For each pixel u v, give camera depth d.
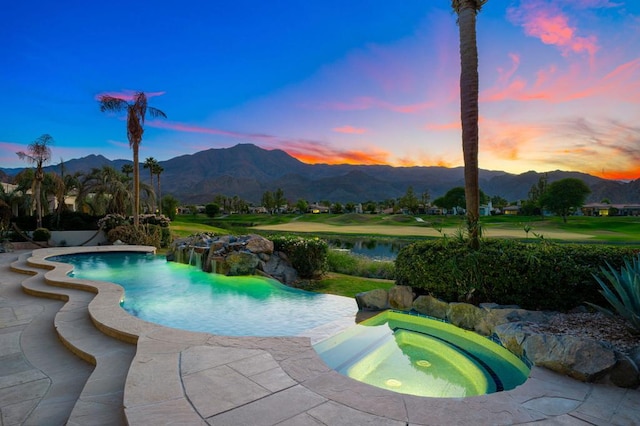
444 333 6.33
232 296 9.37
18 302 7.93
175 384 3.54
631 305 4.74
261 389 3.48
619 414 3.20
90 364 4.68
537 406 3.32
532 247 6.64
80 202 29.86
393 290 7.73
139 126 22.47
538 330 5.07
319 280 11.60
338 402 3.28
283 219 86.62
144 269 13.63
